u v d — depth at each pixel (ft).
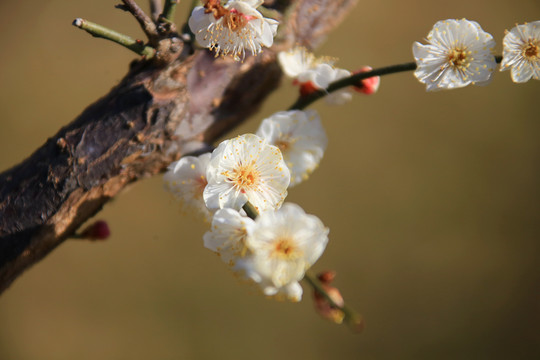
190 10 1.60
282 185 1.55
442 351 3.88
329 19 1.74
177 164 1.60
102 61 3.90
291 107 1.68
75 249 3.81
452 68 1.60
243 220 1.51
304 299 3.92
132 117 1.60
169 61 1.60
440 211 4.10
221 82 1.66
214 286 3.87
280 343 3.85
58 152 1.59
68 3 3.92
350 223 3.98
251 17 1.58
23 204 1.58
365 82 1.67
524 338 3.99
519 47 1.59
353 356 3.86
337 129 4.07
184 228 3.92
